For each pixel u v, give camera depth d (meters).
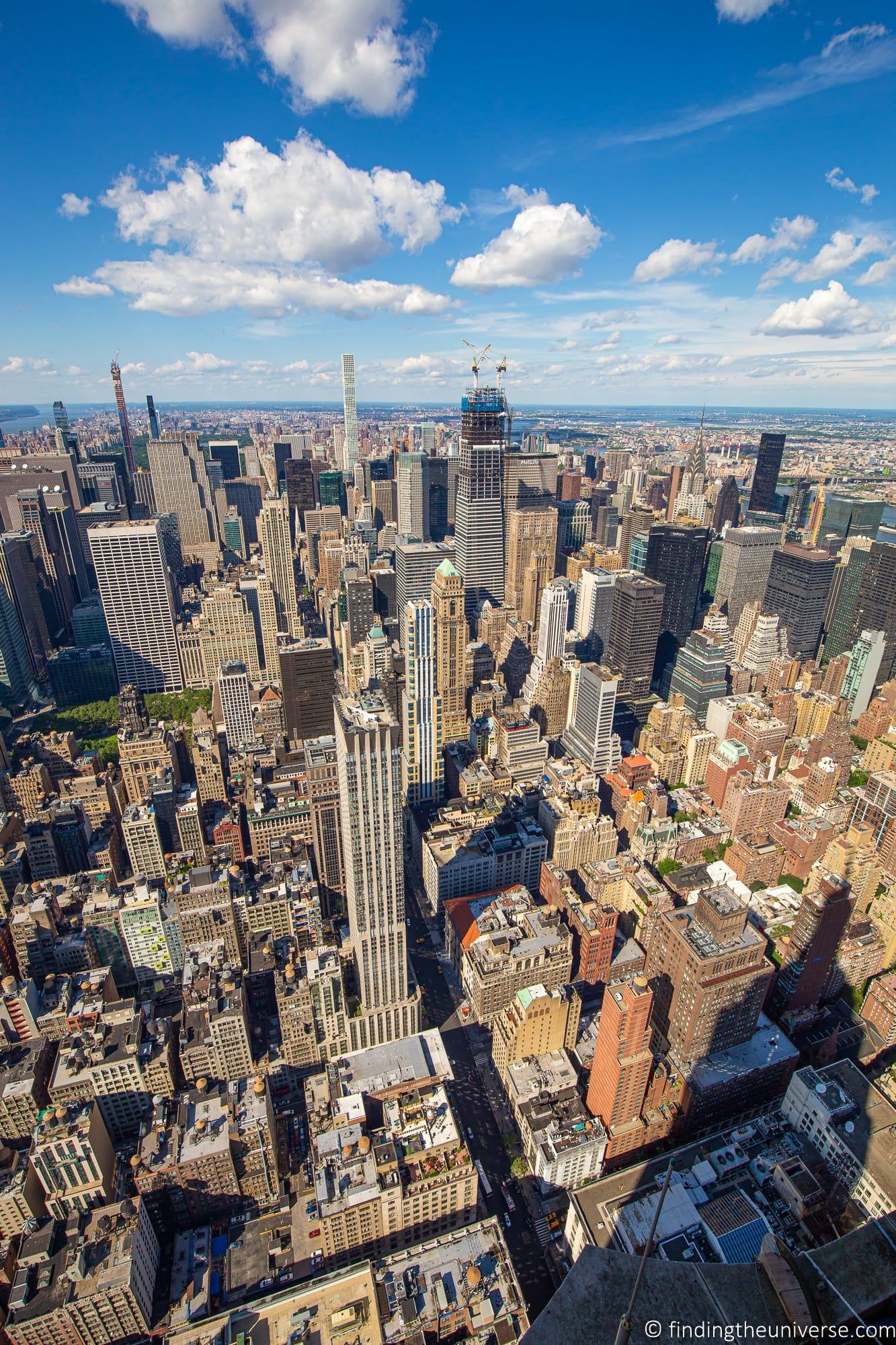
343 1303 195.88
